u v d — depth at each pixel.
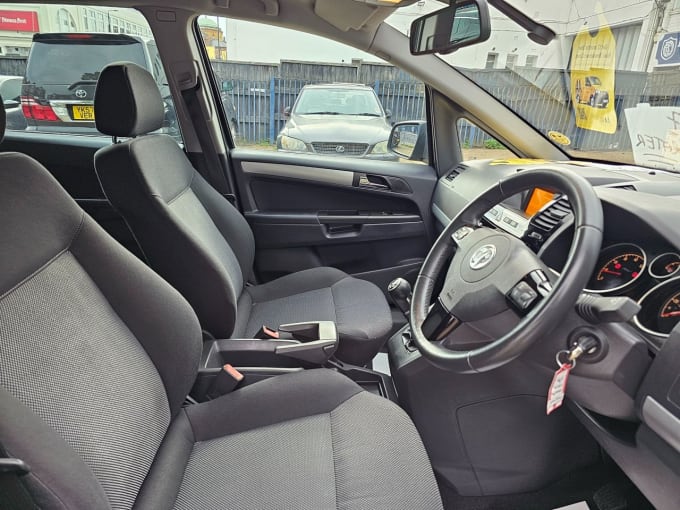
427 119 2.26
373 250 2.32
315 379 1.22
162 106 1.56
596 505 1.34
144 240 1.38
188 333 1.10
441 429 1.37
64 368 0.82
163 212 1.34
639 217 1.05
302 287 1.93
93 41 2.15
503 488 1.40
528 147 2.06
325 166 2.24
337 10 1.74
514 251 1.00
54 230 0.93
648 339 0.93
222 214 1.82
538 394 1.28
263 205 2.31
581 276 0.85
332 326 1.42
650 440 0.92
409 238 2.31
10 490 0.61
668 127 1.67
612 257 1.12
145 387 1.00
